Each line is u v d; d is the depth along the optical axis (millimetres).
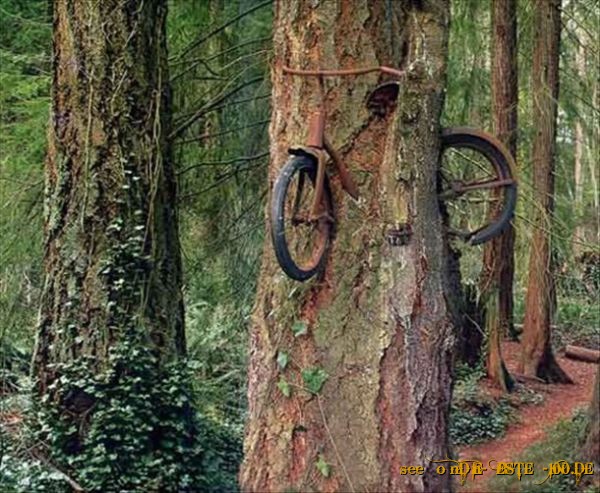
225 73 7754
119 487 5848
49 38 7836
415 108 3855
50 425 6027
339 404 3893
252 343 4230
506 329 13305
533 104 9711
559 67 9781
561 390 11078
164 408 6164
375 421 3850
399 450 3828
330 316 3947
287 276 3842
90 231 6234
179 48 7816
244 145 7820
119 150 6332
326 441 3889
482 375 10695
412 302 3867
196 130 7973
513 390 10570
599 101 9562
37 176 7121
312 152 3863
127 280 6234
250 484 4078
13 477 5727
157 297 6398
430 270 3918
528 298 11508
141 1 6473
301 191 3941
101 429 5941
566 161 11539
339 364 3914
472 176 7238
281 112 4180
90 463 5867
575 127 10672
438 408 3934
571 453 6551
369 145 4008
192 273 7887
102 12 6332
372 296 3904
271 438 4023
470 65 9039
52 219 6320
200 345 8031
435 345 3910
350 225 3967
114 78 6340
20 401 6613
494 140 4105
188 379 6336
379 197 3955
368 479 3816
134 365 6094
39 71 7781
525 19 9953
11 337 7238
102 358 6102
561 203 10625
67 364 6094
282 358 4012
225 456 6793
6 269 7004
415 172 3891
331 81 4047
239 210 7789
